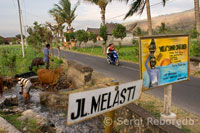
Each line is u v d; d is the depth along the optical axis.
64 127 4.35
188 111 4.42
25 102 6.06
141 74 3.03
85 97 1.20
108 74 9.57
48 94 5.86
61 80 8.74
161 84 3.33
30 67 10.46
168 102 3.54
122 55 18.91
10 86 7.61
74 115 1.15
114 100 1.45
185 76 3.71
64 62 14.16
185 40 3.56
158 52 3.18
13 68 10.00
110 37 40.38
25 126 3.64
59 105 5.69
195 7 10.50
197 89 6.44
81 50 30.14
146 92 6.11
